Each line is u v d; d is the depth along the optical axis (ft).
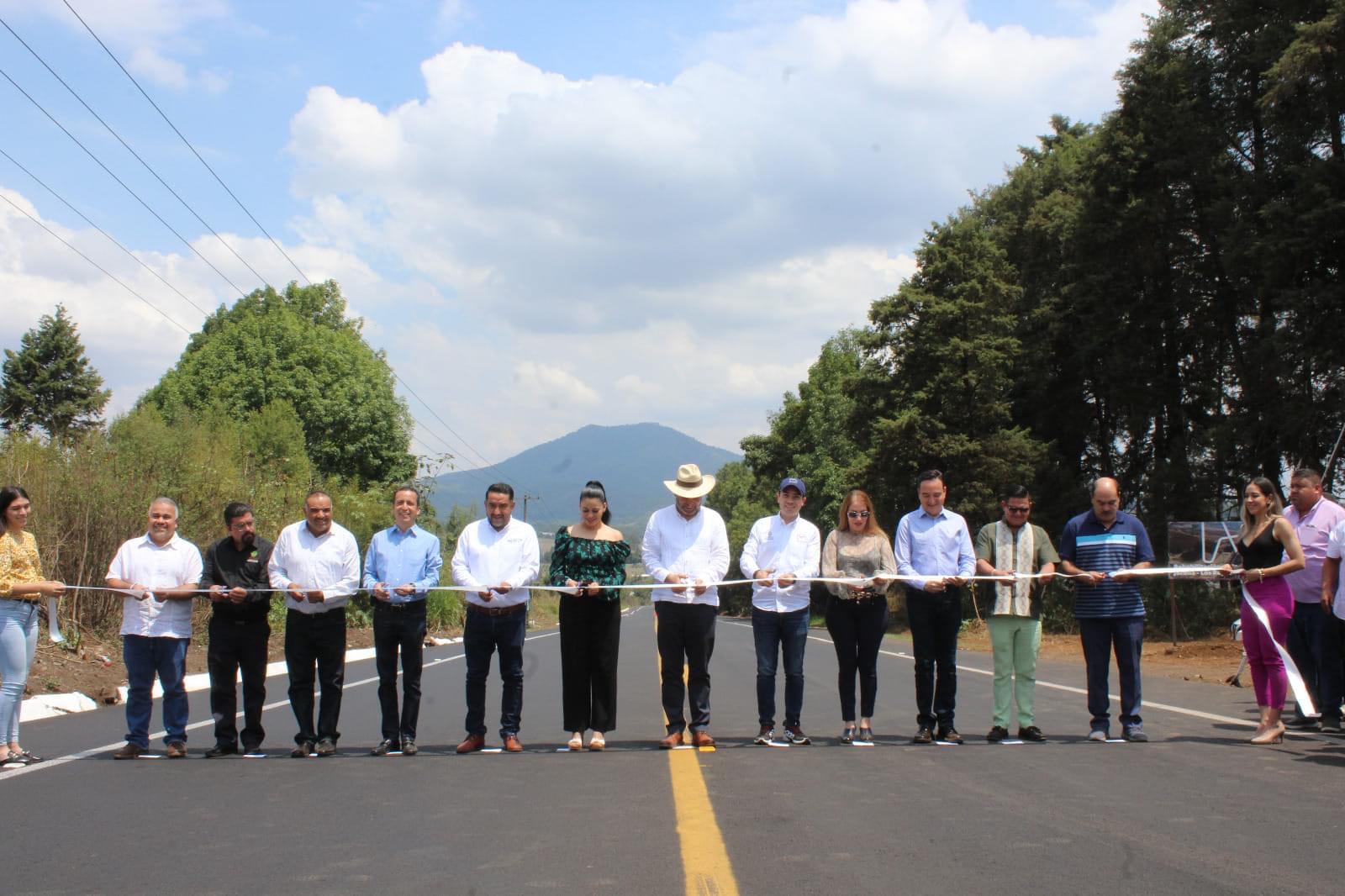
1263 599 27.99
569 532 28.35
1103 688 28.48
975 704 38.32
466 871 16.06
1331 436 97.50
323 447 151.12
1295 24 91.09
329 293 199.82
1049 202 137.28
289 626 27.71
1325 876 15.44
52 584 26.68
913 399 129.49
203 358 151.94
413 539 28.43
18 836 18.48
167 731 27.61
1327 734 29.45
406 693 27.78
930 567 28.68
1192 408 127.34
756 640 28.73
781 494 28.89
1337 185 95.35
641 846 17.35
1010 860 16.33
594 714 27.63
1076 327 130.41
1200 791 21.34
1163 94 114.62
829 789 21.61
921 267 134.82
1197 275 118.01
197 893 15.11
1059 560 29.17
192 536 61.41
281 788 22.57
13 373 171.32
